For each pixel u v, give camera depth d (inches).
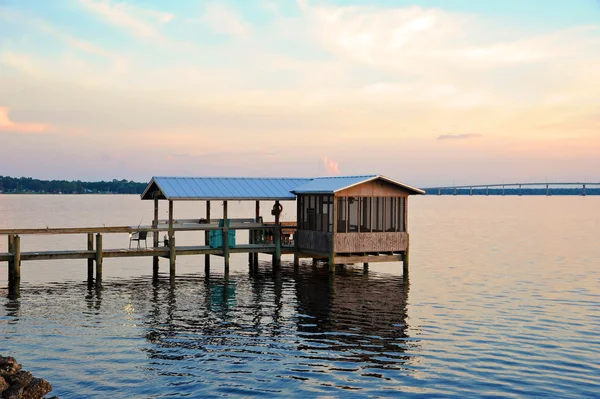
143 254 1376.7
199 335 889.5
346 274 1510.8
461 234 2952.8
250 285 1334.9
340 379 705.6
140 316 1009.5
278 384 687.7
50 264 1710.1
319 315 1029.8
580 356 792.3
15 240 1249.4
